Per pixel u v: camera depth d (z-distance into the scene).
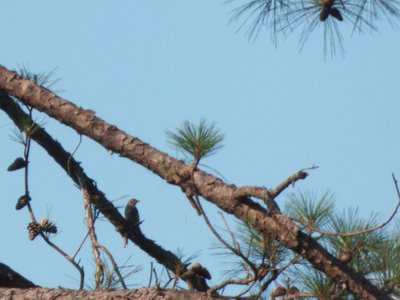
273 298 18.72
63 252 21.41
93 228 21.86
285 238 18.86
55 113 23.00
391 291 18.67
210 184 20.30
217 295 19.03
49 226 22.06
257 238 19.05
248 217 19.28
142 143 21.88
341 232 18.67
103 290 20.30
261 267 18.75
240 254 18.44
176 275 20.30
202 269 21.70
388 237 18.69
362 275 18.84
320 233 18.48
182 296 19.27
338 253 18.84
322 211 18.80
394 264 18.56
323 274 18.84
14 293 20.27
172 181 20.81
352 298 18.89
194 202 20.56
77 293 19.98
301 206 18.94
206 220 19.02
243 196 19.48
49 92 23.23
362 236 18.62
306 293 18.52
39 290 20.20
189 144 20.11
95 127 22.45
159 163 21.30
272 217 18.97
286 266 18.72
